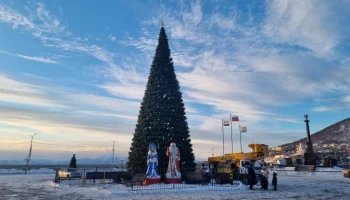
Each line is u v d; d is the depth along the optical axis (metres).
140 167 28.64
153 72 31.89
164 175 27.83
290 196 19.91
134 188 23.25
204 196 19.64
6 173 67.06
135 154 29.33
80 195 20.25
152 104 30.38
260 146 36.16
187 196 19.62
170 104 30.72
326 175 54.00
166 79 31.48
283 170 74.62
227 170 28.48
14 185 28.61
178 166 27.50
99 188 24.28
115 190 22.39
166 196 19.64
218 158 38.00
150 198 18.48
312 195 20.52
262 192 22.52
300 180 38.66
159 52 32.72
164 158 28.80
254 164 31.73
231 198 18.59
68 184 29.39
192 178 27.50
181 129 30.55
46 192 22.19
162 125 29.59
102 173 31.75
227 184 27.34
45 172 75.31
